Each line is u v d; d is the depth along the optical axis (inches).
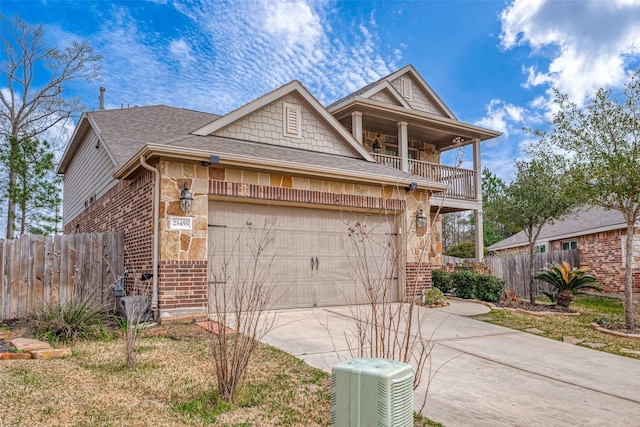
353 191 421.1
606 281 676.7
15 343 254.7
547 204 494.0
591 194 387.2
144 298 270.8
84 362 227.1
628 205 385.7
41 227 866.8
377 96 652.1
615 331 358.0
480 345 290.8
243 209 368.2
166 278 320.8
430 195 471.5
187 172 337.7
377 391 90.4
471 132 681.0
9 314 341.7
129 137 503.2
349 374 93.7
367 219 433.7
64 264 368.5
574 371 244.8
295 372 215.3
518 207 510.6
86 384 190.7
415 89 733.9
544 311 449.1
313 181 398.0
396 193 446.9
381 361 98.9
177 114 641.6
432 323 353.7
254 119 439.8
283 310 378.9
